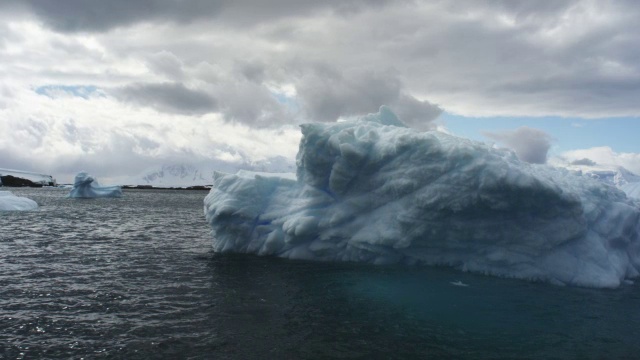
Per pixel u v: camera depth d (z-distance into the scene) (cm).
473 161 1509
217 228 2016
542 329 1093
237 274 1612
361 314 1194
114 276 1647
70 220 4050
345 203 1755
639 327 1110
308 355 948
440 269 1659
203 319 1166
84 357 940
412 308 1233
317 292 1383
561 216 1494
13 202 5084
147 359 930
